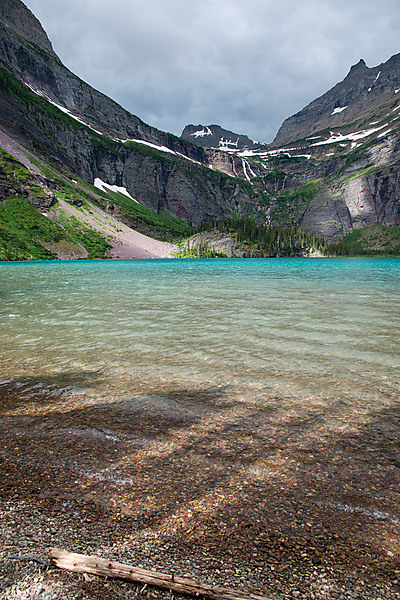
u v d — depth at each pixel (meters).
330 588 2.79
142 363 9.21
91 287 29.70
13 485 4.23
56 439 5.34
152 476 4.38
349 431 5.52
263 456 4.81
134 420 5.97
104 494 4.05
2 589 2.84
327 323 14.13
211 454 4.88
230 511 3.74
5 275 45.34
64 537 3.40
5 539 3.39
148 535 3.40
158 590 2.80
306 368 8.70
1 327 13.80
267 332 12.68
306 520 3.60
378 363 9.05
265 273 48.41
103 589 2.82
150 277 41.41
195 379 7.98
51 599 2.72
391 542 3.29
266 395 7.04
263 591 2.75
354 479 4.29
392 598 2.68
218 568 3.00
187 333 12.62
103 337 12.12
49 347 10.85
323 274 45.81
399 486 4.15
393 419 5.94
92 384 7.72
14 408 6.50
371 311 16.84
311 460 4.71
